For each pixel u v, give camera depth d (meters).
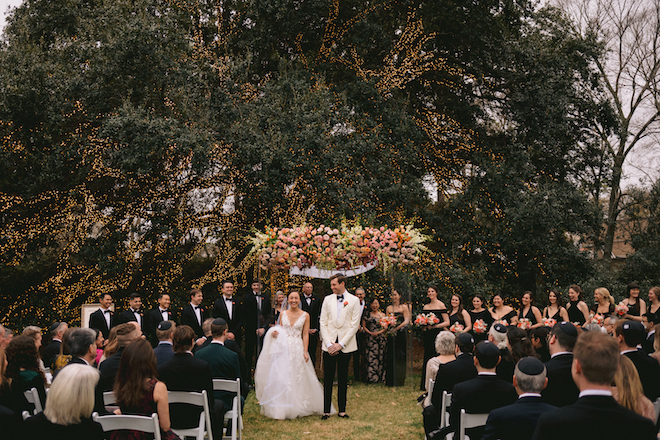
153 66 9.41
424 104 13.17
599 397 2.04
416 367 10.74
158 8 10.60
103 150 9.70
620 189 18.06
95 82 9.35
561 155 12.90
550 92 11.32
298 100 9.82
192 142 8.67
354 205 9.84
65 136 9.51
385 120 10.88
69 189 10.09
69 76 9.23
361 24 10.95
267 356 6.62
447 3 11.59
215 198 11.98
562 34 12.89
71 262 10.91
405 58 11.43
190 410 4.01
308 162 9.36
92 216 10.53
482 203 11.73
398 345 8.31
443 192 13.36
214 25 11.95
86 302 11.38
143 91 9.50
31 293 10.82
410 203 11.37
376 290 10.01
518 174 11.51
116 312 11.44
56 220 10.57
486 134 12.73
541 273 12.12
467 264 11.85
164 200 11.02
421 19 11.44
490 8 12.12
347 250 7.41
